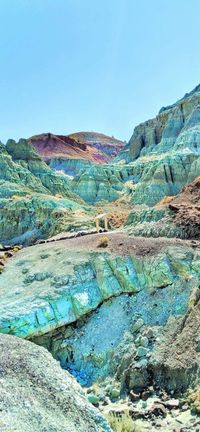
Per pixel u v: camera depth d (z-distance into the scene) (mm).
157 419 14375
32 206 68938
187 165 77375
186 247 24750
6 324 19938
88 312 21984
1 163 88688
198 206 32812
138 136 116125
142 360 17766
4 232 67688
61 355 20250
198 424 13445
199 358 16625
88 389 17453
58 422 10719
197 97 98250
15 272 26250
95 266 24219
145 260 24031
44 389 12156
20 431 9562
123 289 23047
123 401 16266
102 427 11586
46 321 20766
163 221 30828
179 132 97750
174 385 16375
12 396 11023
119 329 20641
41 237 59469
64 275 23500
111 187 91375
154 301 21656
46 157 173000
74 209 64625
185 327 18781
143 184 79375
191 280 21781
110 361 19047
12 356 13578
